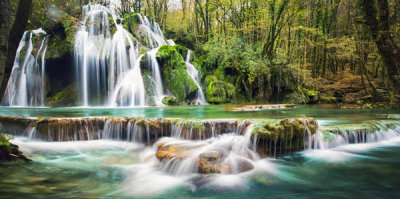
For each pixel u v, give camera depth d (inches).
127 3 1007.0
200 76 660.1
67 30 579.2
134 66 602.9
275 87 633.0
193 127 230.8
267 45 673.6
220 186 151.3
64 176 163.0
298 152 219.9
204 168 162.6
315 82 722.8
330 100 678.5
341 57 721.6
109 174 171.3
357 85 711.7
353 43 627.5
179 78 590.6
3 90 193.0
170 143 218.4
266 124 212.5
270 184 156.2
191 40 892.6
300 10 623.8
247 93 637.3
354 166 190.4
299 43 831.7
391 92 500.1
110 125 255.1
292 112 401.7
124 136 251.8
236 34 724.7
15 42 199.0
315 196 138.0
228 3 699.4
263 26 676.1
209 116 300.2
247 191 145.4
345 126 262.1
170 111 382.3
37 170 170.2
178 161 170.2
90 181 157.4
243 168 173.3
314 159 205.8
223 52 661.9
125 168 184.1
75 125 246.8
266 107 483.5
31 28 636.7
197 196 139.3
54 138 243.3
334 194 141.0
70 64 575.5
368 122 287.1
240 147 209.5
